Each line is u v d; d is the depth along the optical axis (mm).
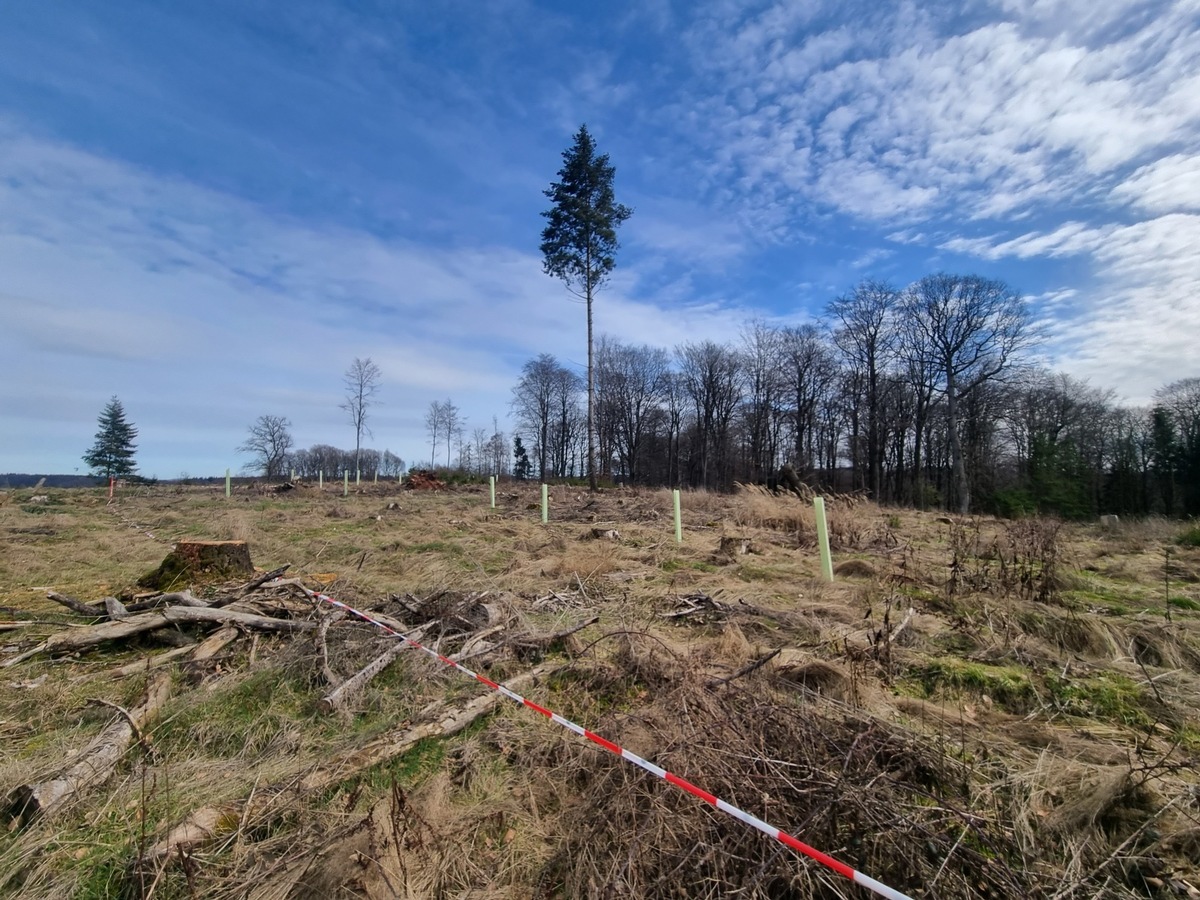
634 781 2318
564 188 23719
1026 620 4715
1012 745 2865
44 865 2072
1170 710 3264
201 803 2426
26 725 3207
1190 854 2084
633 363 54688
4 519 11438
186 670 3885
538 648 4301
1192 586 6305
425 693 3574
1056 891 1868
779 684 3447
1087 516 23703
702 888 1876
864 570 6812
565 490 24203
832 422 42406
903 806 2117
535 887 2031
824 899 1840
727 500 16703
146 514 13445
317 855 2010
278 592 5426
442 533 10688
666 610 5312
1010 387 33375
